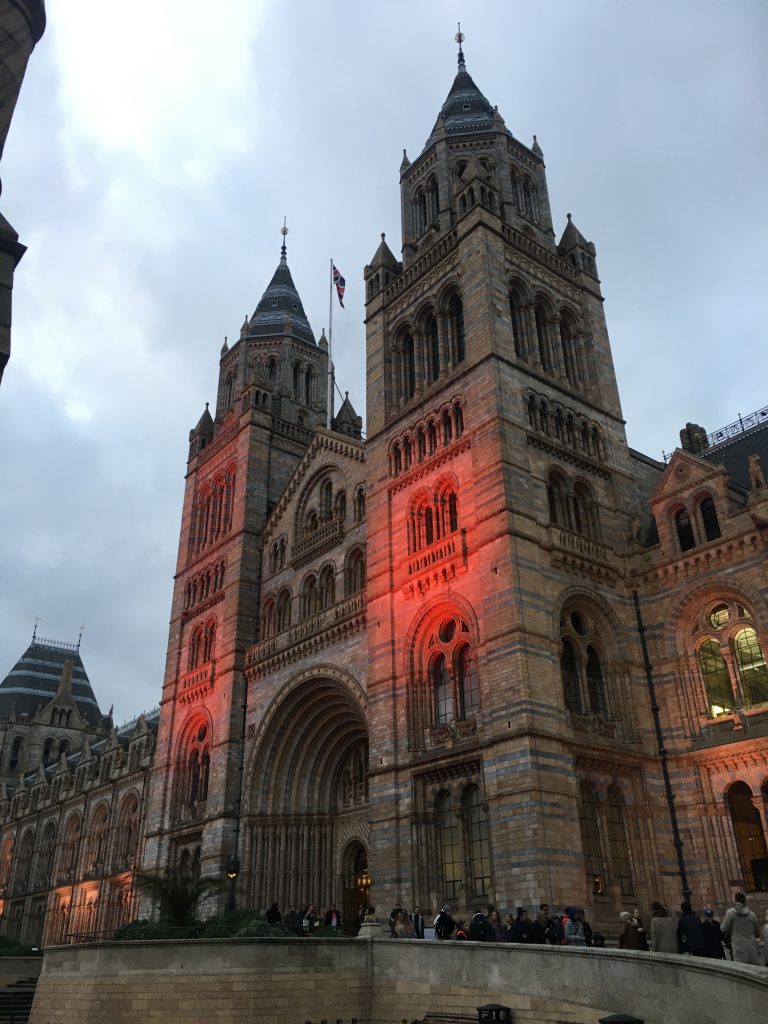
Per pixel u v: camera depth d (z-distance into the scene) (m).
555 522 47.81
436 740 44.09
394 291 59.31
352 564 57.62
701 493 46.66
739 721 41.56
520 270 53.81
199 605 70.38
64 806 102.94
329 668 53.72
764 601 41.94
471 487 46.62
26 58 13.71
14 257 13.01
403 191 64.06
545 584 43.72
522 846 37.47
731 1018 18.31
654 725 44.41
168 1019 32.03
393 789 44.84
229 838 57.25
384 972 32.38
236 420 75.19
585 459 50.44
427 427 51.62
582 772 40.91
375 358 58.09
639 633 46.81
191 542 75.62
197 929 36.06
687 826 41.72
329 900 54.53
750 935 22.03
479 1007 26.19
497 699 41.00
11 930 104.44
